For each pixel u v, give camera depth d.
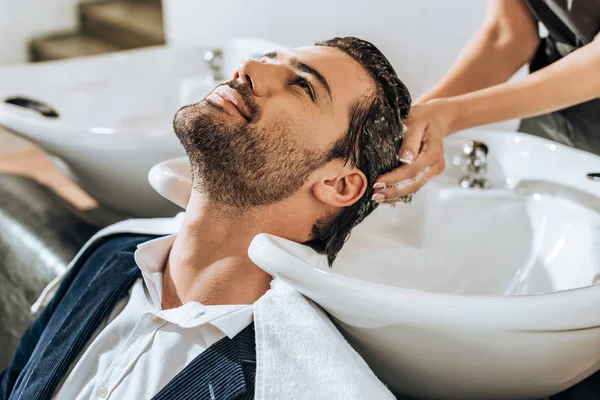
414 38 1.48
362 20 1.58
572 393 0.97
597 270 0.97
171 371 0.90
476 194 1.11
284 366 0.83
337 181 0.97
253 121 0.92
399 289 0.77
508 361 0.80
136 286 1.02
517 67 1.25
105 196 1.52
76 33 3.76
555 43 1.20
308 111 0.93
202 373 0.86
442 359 0.82
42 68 1.75
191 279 0.99
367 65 0.98
